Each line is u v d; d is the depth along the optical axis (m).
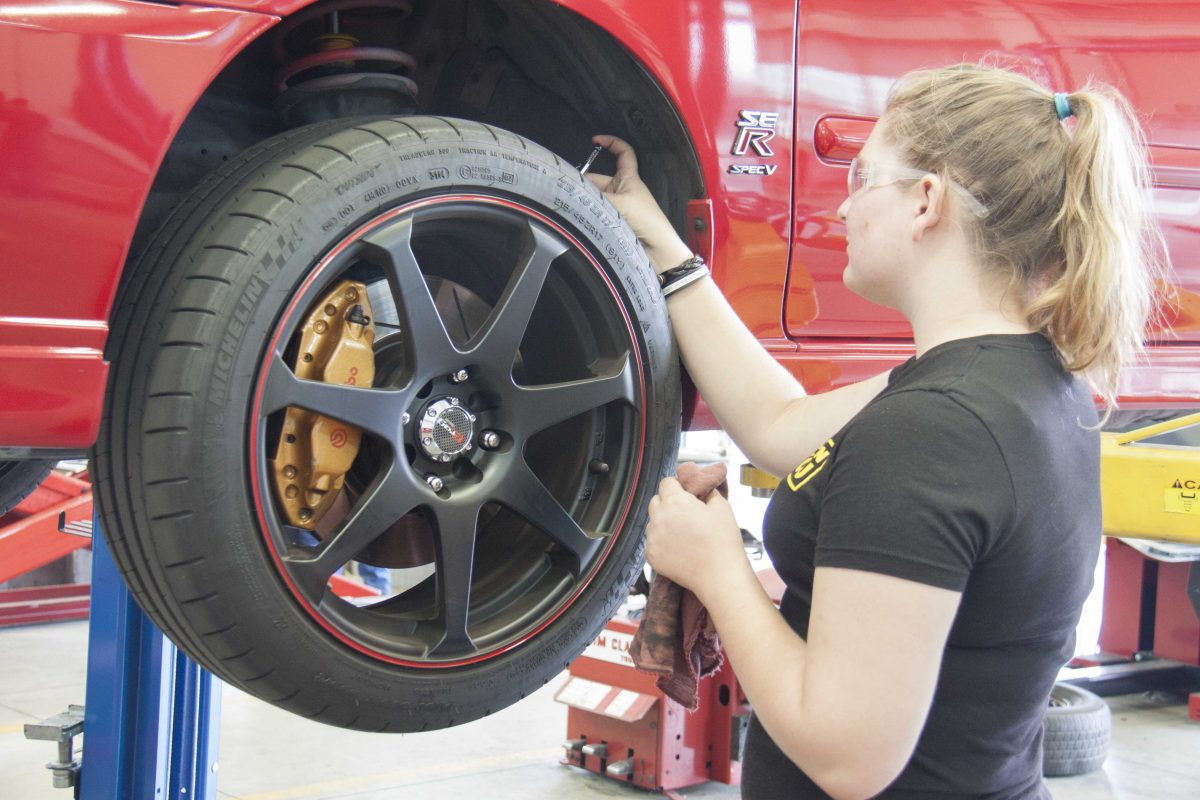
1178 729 4.05
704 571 1.06
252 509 1.12
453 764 3.55
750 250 1.65
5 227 1.02
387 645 1.23
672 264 1.48
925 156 1.00
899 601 0.86
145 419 1.09
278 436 1.17
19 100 1.01
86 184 1.05
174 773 2.19
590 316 1.40
